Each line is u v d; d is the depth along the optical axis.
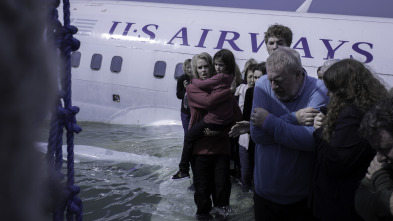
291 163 2.24
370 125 1.44
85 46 8.65
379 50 6.94
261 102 2.34
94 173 4.98
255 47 7.50
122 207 3.90
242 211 3.64
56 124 0.97
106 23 8.73
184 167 3.42
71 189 1.00
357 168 1.81
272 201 2.33
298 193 2.27
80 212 1.04
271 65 2.18
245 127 2.92
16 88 0.18
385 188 1.56
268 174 2.31
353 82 1.84
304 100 2.27
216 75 3.21
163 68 8.02
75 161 5.49
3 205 0.18
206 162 3.33
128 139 6.97
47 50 0.20
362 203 1.62
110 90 8.42
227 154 3.39
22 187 0.19
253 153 3.17
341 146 1.79
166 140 6.87
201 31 7.97
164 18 8.43
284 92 2.22
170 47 8.03
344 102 1.85
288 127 2.17
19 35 0.18
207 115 3.24
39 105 0.19
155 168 5.20
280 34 3.16
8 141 0.18
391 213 1.48
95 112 8.59
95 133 7.51
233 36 7.71
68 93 1.02
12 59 0.18
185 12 8.43
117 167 5.23
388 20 7.26
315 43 7.22
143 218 3.62
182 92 5.45
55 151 1.02
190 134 3.31
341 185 1.85
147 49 8.17
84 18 8.92
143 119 8.20
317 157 1.99
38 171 0.20
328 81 1.91
